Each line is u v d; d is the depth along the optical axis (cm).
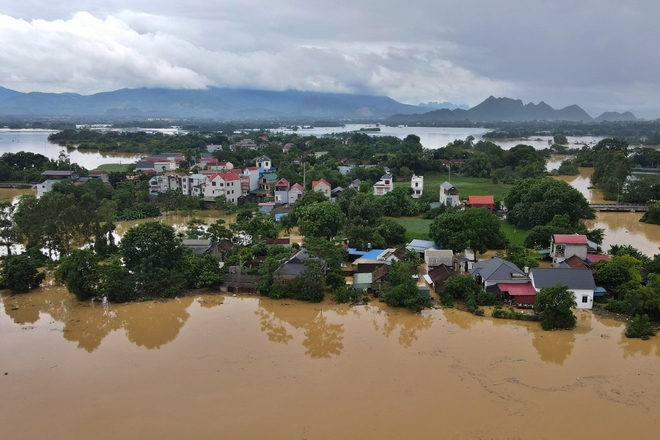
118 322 5116
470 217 6975
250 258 6712
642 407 3553
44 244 7200
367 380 3922
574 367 4122
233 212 10894
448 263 6456
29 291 6072
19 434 3275
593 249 7094
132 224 9781
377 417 3441
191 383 3884
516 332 4822
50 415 3484
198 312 5403
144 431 3303
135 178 13325
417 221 9750
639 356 4319
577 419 3416
